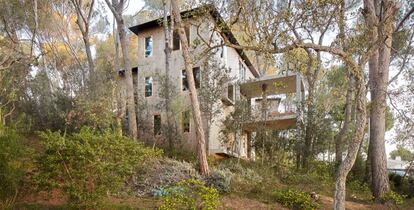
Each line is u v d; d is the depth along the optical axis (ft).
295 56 32.24
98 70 58.90
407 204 42.19
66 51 79.00
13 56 56.13
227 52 68.44
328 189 44.60
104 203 28.50
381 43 30.35
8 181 24.64
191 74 43.65
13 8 66.28
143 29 69.21
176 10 44.27
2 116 39.47
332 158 63.36
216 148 58.13
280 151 54.49
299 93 60.64
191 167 40.78
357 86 29.40
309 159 53.93
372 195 44.06
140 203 30.94
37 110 53.26
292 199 35.35
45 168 25.52
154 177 36.35
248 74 83.87
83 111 47.01
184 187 27.14
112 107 49.75
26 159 25.89
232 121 55.26
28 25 69.05
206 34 55.57
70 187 25.13
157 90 60.85
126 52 55.67
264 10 27.96
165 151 51.26
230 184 38.68
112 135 28.55
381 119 45.37
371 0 33.27
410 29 56.90
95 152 25.76
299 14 27.48
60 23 76.74
